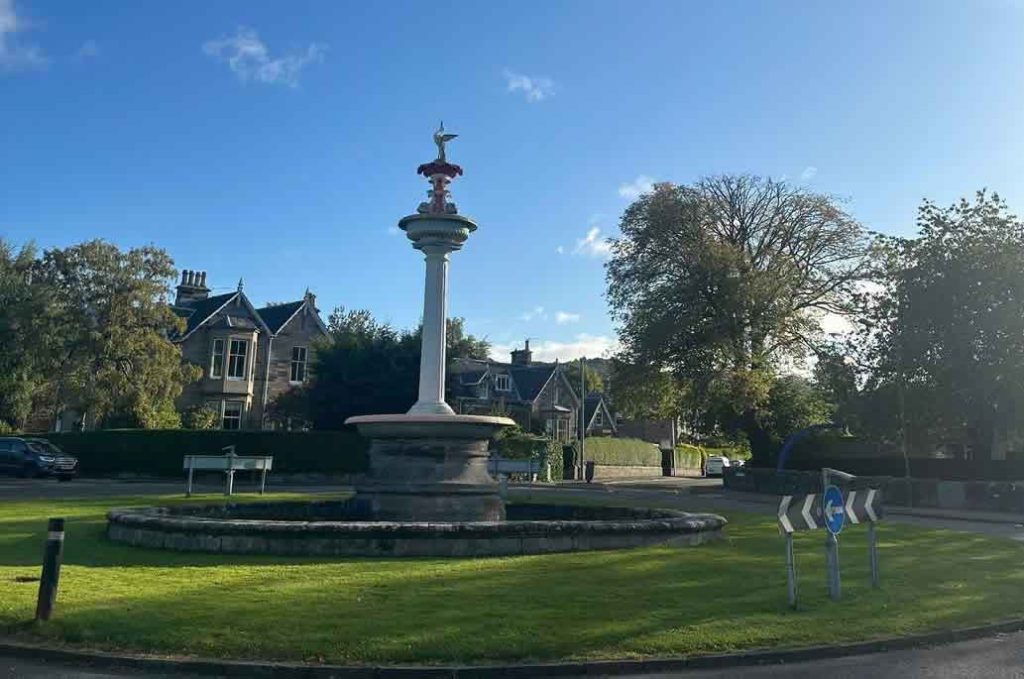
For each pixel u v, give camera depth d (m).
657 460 69.94
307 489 34.56
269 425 52.56
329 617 7.87
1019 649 8.06
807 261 41.50
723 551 13.18
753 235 42.12
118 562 10.98
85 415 43.41
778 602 9.16
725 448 82.94
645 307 41.78
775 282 39.09
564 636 7.42
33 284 42.47
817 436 43.22
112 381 41.66
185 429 42.47
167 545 12.19
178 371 44.12
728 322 39.66
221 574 10.02
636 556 11.93
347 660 6.80
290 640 7.13
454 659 6.86
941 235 32.38
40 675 6.63
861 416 34.31
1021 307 30.53
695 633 7.72
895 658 7.63
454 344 82.19
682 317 39.69
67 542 12.90
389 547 11.69
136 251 43.41
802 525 9.33
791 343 41.12
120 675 6.66
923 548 15.20
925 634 8.23
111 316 42.31
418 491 15.09
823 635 7.94
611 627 7.77
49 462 36.75
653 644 7.34
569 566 10.93
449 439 15.45
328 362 46.19
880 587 10.40
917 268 32.44
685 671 7.04
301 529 11.68
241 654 6.91
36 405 44.19
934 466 36.56
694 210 41.28
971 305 31.31
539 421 68.75
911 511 29.02
